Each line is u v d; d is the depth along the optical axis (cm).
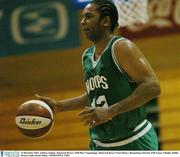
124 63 525
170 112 1248
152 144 552
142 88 506
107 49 543
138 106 515
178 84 1243
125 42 533
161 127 1252
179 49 1227
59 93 1320
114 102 543
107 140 553
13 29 1348
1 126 1344
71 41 1305
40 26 1329
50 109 574
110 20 559
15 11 1345
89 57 573
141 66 516
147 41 1221
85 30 560
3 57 1359
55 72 1325
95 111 505
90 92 565
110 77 541
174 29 1204
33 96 1335
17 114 561
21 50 1346
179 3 1184
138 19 1177
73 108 623
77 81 1308
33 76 1339
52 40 1321
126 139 545
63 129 1299
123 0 1163
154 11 1188
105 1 559
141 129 548
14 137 1331
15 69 1352
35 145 1314
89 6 560
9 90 1354
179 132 1238
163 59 1244
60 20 1310
